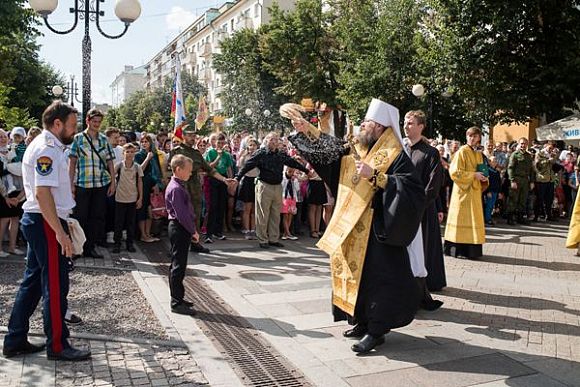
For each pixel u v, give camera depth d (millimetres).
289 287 6547
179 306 5477
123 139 10273
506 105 15148
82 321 5113
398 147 4391
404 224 4125
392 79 22766
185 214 5434
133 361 4211
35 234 4059
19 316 4219
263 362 4266
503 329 5125
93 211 7832
